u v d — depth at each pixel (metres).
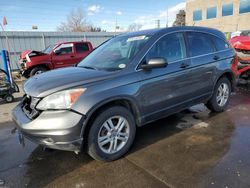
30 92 2.95
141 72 3.29
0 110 5.93
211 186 2.54
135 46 3.56
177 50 3.85
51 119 2.67
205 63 4.21
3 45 14.87
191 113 4.89
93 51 4.43
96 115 2.94
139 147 3.50
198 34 4.30
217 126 4.17
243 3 33.94
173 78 3.67
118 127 3.16
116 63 3.43
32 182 2.77
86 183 2.71
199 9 41.66
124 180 2.74
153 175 2.80
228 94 4.96
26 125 2.78
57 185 2.70
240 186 2.52
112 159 3.14
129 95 3.13
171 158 3.16
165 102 3.64
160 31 3.74
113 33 19.14
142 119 3.40
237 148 3.34
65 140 2.68
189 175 2.76
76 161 3.19
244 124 4.22
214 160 3.05
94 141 2.93
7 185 2.71
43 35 16.08
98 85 2.92
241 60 7.11
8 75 6.98
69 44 11.71
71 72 3.34
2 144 3.79
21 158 3.32
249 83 7.24
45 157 3.32
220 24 38.09
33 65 10.78
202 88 4.26
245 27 34.16
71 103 2.71
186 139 3.70
